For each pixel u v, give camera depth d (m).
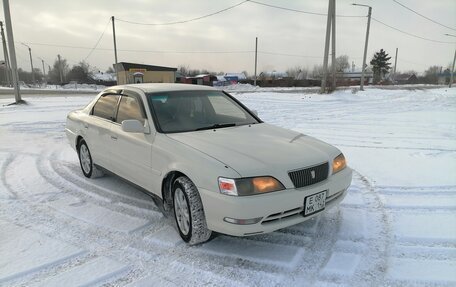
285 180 2.96
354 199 4.42
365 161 6.23
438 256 3.08
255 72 52.12
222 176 2.87
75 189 4.89
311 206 3.08
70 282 2.74
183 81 55.38
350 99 21.66
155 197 3.77
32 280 2.77
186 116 4.08
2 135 9.28
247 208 2.79
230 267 2.94
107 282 2.75
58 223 3.81
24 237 3.50
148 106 3.95
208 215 2.99
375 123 10.95
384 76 88.94
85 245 3.33
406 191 4.68
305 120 11.70
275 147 3.36
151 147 3.65
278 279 2.77
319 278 2.78
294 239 3.41
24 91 40.44
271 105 17.38
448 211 4.02
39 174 5.62
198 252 3.19
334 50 25.59
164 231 3.61
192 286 2.69
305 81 57.84
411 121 11.37
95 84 66.75
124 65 50.69
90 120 5.04
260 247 3.26
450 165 5.89
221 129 3.95
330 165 3.34
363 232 3.53
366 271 2.87
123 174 4.32
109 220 3.88
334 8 24.72
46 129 10.34
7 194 4.71
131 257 3.12
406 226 3.66
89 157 5.25
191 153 3.20
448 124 10.59
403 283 2.71
